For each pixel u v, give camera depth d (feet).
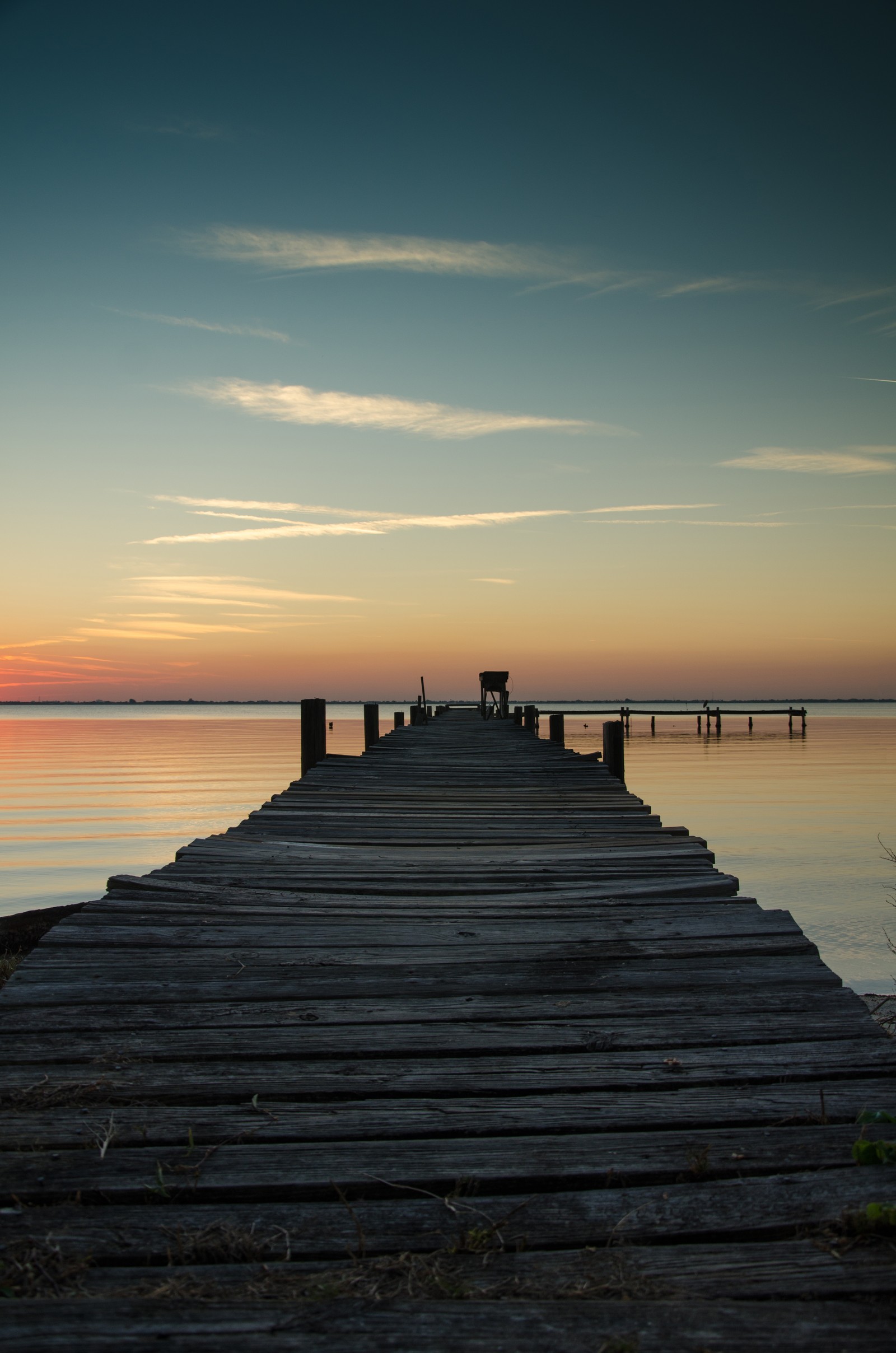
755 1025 9.80
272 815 24.18
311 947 12.36
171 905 14.24
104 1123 7.77
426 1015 10.08
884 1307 5.68
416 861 18.08
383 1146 7.45
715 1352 5.29
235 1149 7.41
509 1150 7.41
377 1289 5.85
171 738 221.05
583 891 15.53
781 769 115.85
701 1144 7.50
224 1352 5.24
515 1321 5.53
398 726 75.00
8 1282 5.86
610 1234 6.40
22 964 11.51
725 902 14.80
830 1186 6.89
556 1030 9.70
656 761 133.59
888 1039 9.46
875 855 50.57
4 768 120.57
